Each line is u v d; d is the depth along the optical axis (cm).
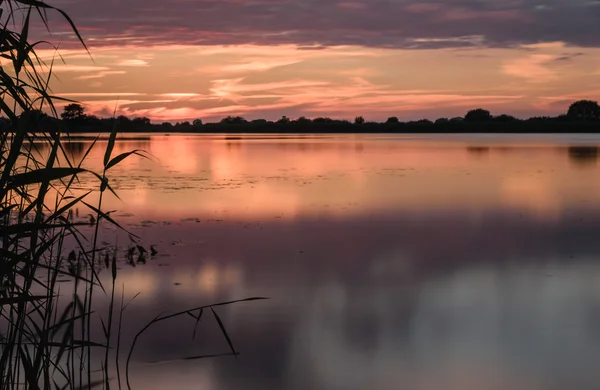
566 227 1127
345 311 652
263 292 708
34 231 307
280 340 569
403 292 725
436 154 3244
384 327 609
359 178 1933
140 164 2461
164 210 1248
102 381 464
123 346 543
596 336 593
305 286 735
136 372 489
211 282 738
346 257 884
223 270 793
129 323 602
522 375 505
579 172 2161
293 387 470
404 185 1748
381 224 1146
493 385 490
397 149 3822
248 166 2398
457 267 838
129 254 848
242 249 918
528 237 1038
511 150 3662
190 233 1023
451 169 2284
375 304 679
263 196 1482
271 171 2172
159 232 1021
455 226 1137
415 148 3956
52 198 1266
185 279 748
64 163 2258
